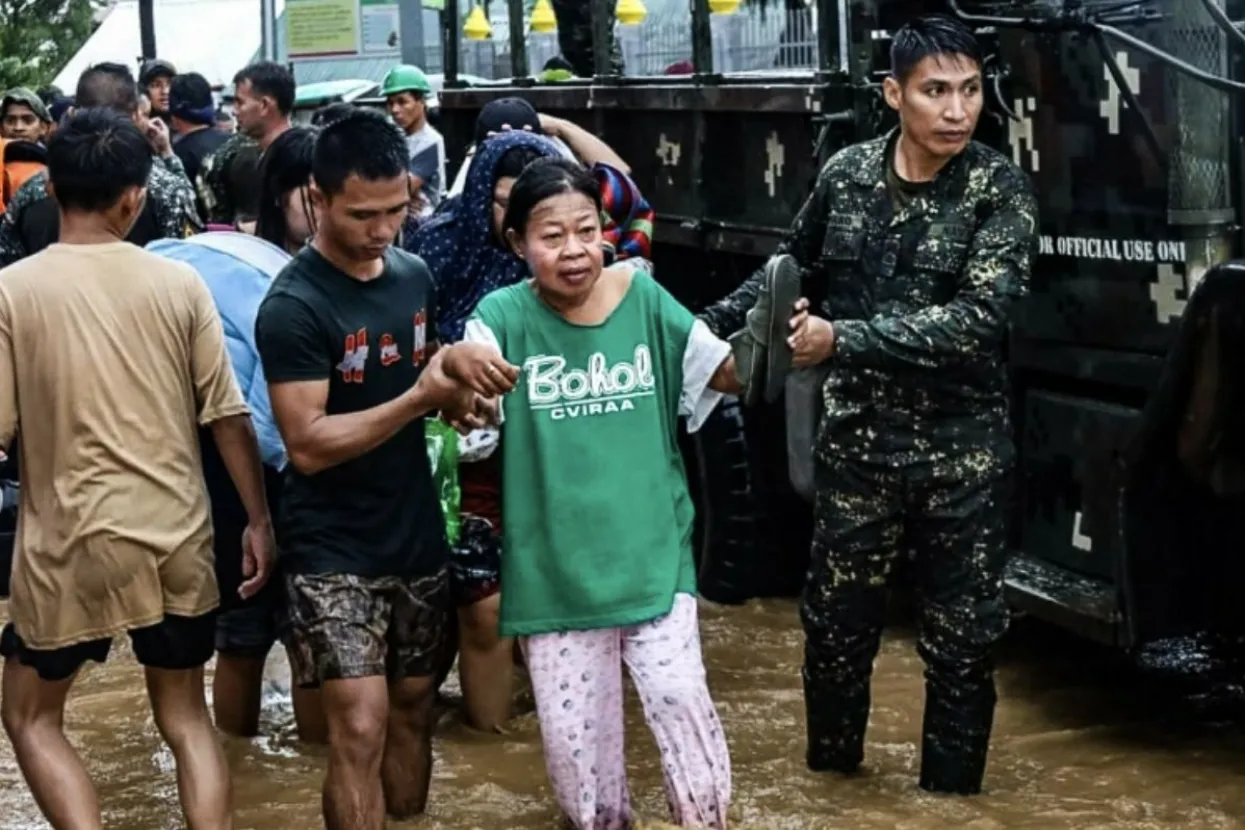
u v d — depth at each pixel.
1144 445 6.22
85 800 5.68
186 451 5.66
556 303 5.71
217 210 10.88
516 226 5.66
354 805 5.64
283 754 7.17
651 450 5.75
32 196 8.88
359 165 5.40
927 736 6.46
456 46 12.49
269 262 6.69
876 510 6.27
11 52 29.42
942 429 6.16
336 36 20.91
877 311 6.11
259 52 25.86
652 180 9.75
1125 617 6.39
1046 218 6.89
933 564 6.27
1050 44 6.77
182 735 5.78
